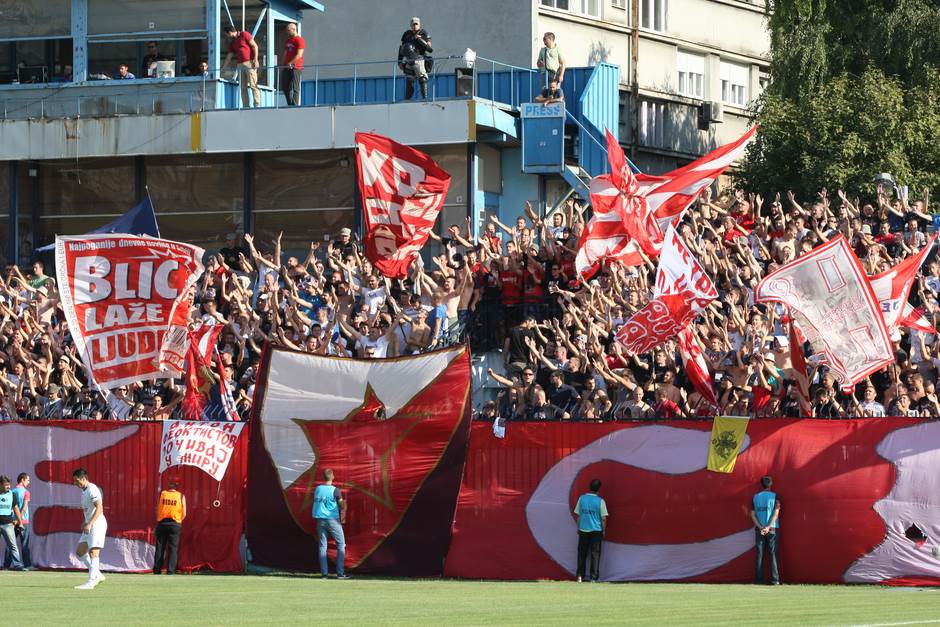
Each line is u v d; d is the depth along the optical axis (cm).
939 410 4406
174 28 7225
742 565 4159
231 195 7031
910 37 7750
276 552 4534
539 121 6825
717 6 9656
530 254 5572
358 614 3175
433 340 5422
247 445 4597
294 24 7506
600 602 3469
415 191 5453
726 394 4512
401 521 4438
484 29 8450
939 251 5394
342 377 4541
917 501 4034
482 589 3938
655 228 5059
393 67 8550
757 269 5281
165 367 4831
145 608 3341
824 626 2845
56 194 7250
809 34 7825
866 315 4200
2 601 3538
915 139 7531
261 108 6900
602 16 8869
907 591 3834
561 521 4312
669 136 9288
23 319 5866
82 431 4722
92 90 7244
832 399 4447
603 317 5122
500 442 4397
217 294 6003
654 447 4256
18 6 7381
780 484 4138
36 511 4744
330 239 6881
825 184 7506
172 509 4553
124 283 4819
